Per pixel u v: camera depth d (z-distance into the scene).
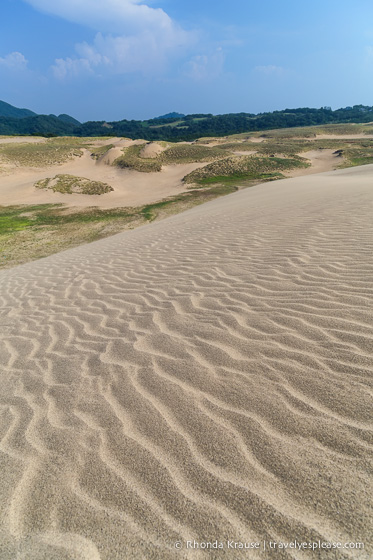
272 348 2.72
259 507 1.52
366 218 6.61
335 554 1.31
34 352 3.38
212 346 2.89
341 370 2.32
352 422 1.89
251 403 2.16
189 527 1.48
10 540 1.52
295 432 1.89
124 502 1.63
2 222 19.34
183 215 14.84
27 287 6.20
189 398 2.29
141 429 2.07
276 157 41.22
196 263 5.60
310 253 5.00
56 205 24.11
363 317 2.94
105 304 4.41
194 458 1.82
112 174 36.91
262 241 6.27
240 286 4.16
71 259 8.47
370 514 1.42
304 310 3.25
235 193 22.23
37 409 2.41
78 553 1.44
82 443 2.02
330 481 1.58
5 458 1.98
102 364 2.90
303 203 9.98
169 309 3.82
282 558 1.32
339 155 40.91
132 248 8.23
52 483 1.77
